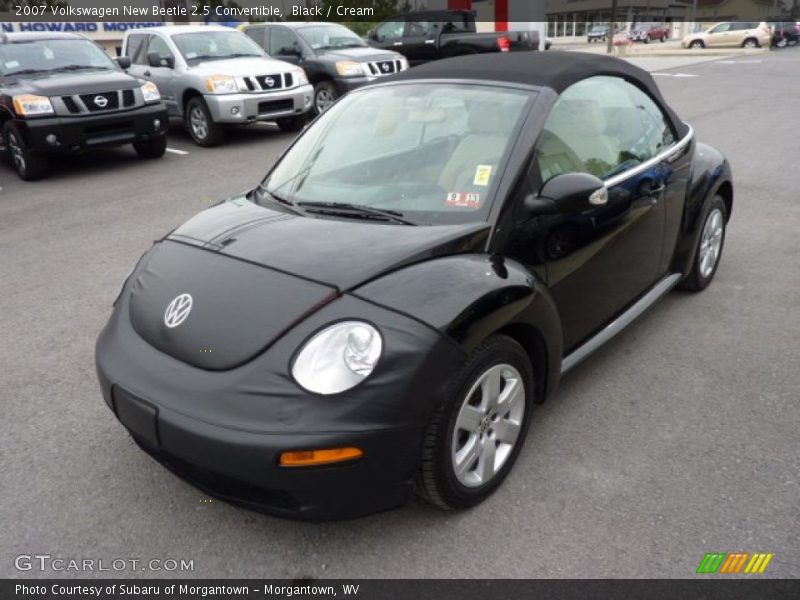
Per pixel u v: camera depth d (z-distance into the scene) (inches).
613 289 135.9
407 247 101.8
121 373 98.7
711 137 396.5
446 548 97.7
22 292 199.6
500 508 105.0
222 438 86.2
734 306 174.7
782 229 233.3
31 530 103.9
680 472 112.2
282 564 96.2
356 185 123.4
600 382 140.7
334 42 484.7
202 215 129.1
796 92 593.3
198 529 103.3
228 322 95.0
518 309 101.3
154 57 412.2
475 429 100.2
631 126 143.8
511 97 123.3
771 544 96.3
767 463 114.0
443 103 128.3
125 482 114.3
